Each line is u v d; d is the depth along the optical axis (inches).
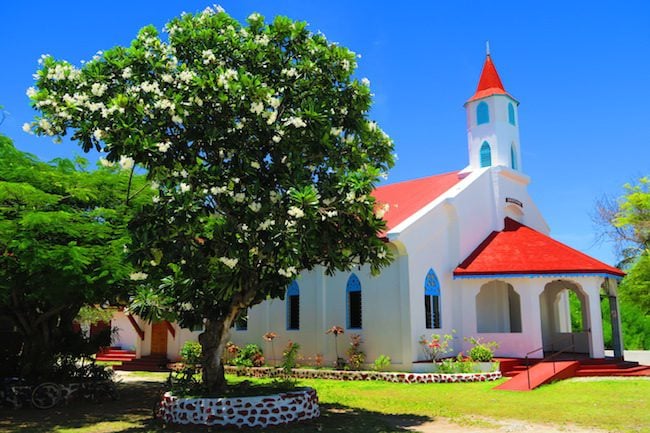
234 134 478.3
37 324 716.0
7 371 754.8
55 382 691.4
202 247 467.8
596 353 904.3
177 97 452.8
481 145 1131.3
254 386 600.4
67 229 565.0
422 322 889.5
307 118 475.8
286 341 1016.2
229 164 490.3
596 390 697.0
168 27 541.3
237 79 472.7
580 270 896.3
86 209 693.9
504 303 1027.9
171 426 516.1
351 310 944.3
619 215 1392.7
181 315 531.2
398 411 588.1
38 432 512.7
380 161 564.1
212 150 490.3
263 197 476.4
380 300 903.7
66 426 538.6
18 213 587.2
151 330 1245.7
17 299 702.5
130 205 666.8
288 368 931.3
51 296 563.5
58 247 536.1
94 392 706.2
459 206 1000.2
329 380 868.6
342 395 700.0
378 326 898.7
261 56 524.1
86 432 508.1
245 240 462.0
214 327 557.9
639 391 684.7
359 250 522.9
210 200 491.2
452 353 940.0
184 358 1079.6
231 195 476.7
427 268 922.7
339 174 522.9
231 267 460.8
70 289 560.1
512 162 1144.8
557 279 924.6
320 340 960.3
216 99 458.0
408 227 886.4
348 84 541.0
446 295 955.3
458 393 700.0
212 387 554.9
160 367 1144.8
